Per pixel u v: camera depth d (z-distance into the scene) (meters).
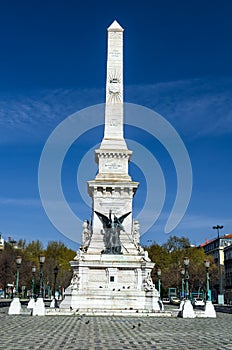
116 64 56.38
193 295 99.12
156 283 105.81
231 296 116.31
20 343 20.08
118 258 47.38
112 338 22.52
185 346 19.64
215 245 142.12
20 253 119.38
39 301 40.28
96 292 45.09
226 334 25.27
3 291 110.69
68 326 28.98
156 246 112.19
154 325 30.81
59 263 119.94
